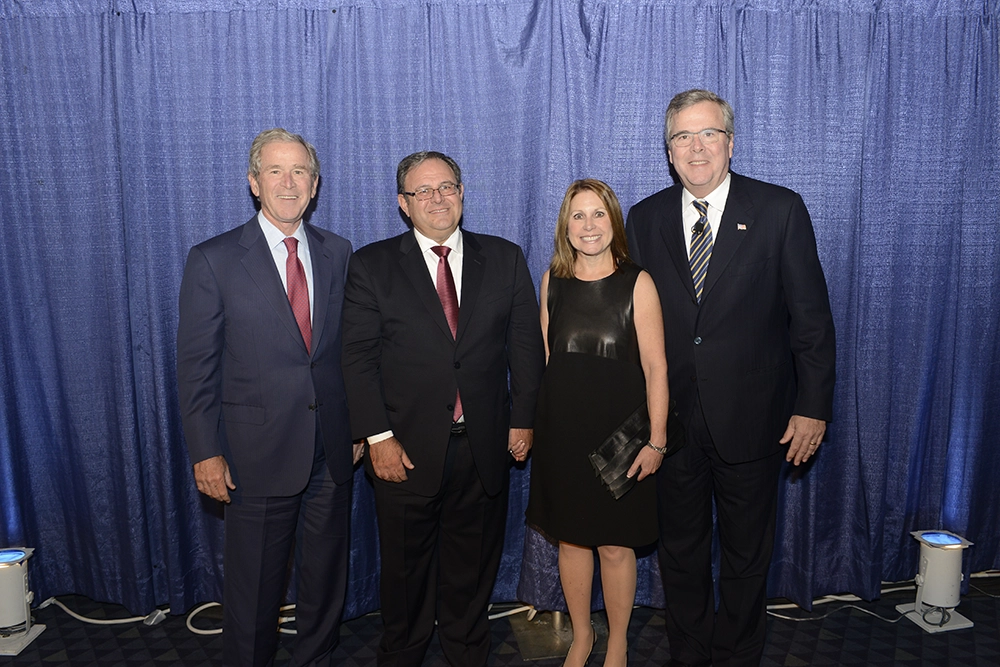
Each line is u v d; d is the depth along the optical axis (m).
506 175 2.48
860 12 2.48
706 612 2.28
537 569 2.57
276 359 2.01
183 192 2.44
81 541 2.67
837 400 2.63
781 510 2.69
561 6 2.41
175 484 2.55
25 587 2.45
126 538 2.58
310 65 2.41
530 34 2.42
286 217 1.99
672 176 2.51
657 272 2.13
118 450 2.54
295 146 1.99
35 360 2.57
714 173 1.99
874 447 2.66
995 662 2.33
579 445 2.05
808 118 2.51
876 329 2.62
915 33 2.52
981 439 2.74
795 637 2.48
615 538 2.04
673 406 2.09
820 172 2.52
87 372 2.55
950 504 2.81
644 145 2.49
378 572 2.66
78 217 2.47
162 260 2.47
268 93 2.42
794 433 2.06
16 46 2.40
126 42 2.38
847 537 2.71
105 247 2.43
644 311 2.02
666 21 2.45
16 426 2.57
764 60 2.48
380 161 2.47
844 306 2.56
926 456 2.77
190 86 2.41
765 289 2.04
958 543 2.51
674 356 2.11
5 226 2.49
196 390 1.98
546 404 2.10
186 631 2.54
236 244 2.02
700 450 2.14
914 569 2.82
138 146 2.42
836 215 2.53
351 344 2.06
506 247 2.16
